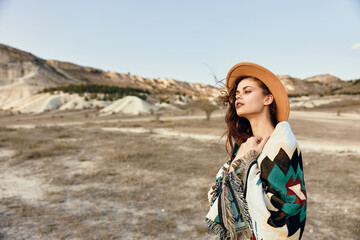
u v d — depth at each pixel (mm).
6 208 5152
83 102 103750
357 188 6477
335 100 96875
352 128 27859
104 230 4230
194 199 5723
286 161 742
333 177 7539
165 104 99188
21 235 4051
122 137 19109
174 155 11102
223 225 906
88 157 10766
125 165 9031
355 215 4852
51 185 6863
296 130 25156
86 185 6828
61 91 122188
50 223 4477
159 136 19969
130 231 4219
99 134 21141
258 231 716
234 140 1120
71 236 4023
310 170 8438
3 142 15055
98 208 5219
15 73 179000
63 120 54281
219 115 59625
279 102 897
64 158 10531
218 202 905
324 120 40375
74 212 5000
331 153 12008
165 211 5074
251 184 761
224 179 900
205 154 11391
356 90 177000
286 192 722
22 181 7320
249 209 761
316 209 5188
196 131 23906
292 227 694
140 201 5629
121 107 81500
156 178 7422
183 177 7555
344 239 3965
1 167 9039
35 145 13617
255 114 913
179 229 4312
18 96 141375
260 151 827
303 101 100250
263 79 899
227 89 1066
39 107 100000
